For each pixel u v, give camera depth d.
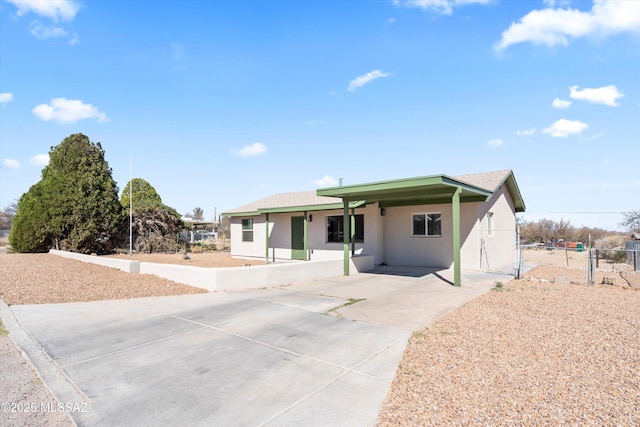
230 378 3.97
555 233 27.17
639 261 14.77
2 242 29.62
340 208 14.73
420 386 3.68
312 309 7.09
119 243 21.69
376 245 14.63
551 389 3.54
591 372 3.94
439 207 13.59
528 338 5.13
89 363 4.37
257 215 19.47
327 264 11.59
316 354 4.67
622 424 2.89
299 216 17.56
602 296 8.20
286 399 3.50
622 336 5.18
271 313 6.77
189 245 26.14
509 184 16.23
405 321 6.17
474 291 8.92
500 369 4.05
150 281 9.88
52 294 7.91
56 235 17.62
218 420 3.13
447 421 3.00
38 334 5.36
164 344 5.05
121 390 3.69
